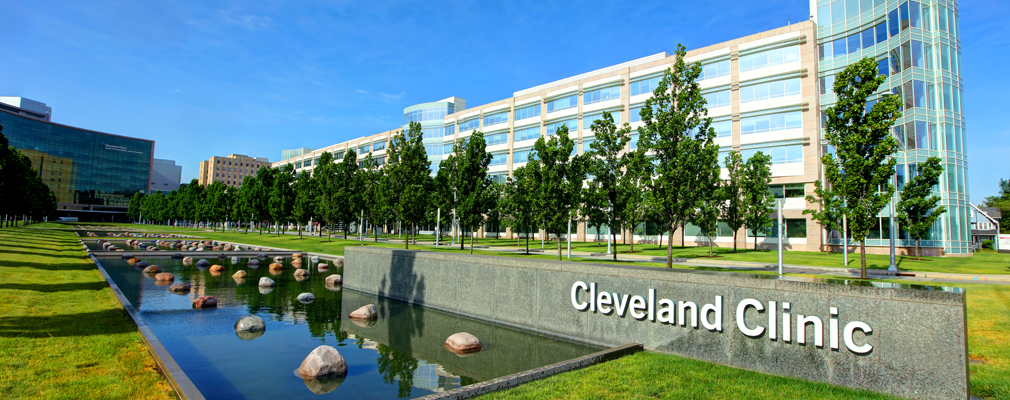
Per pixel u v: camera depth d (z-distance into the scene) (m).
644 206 32.53
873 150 16.31
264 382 7.89
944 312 6.27
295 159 118.25
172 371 6.45
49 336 8.16
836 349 7.02
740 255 32.12
